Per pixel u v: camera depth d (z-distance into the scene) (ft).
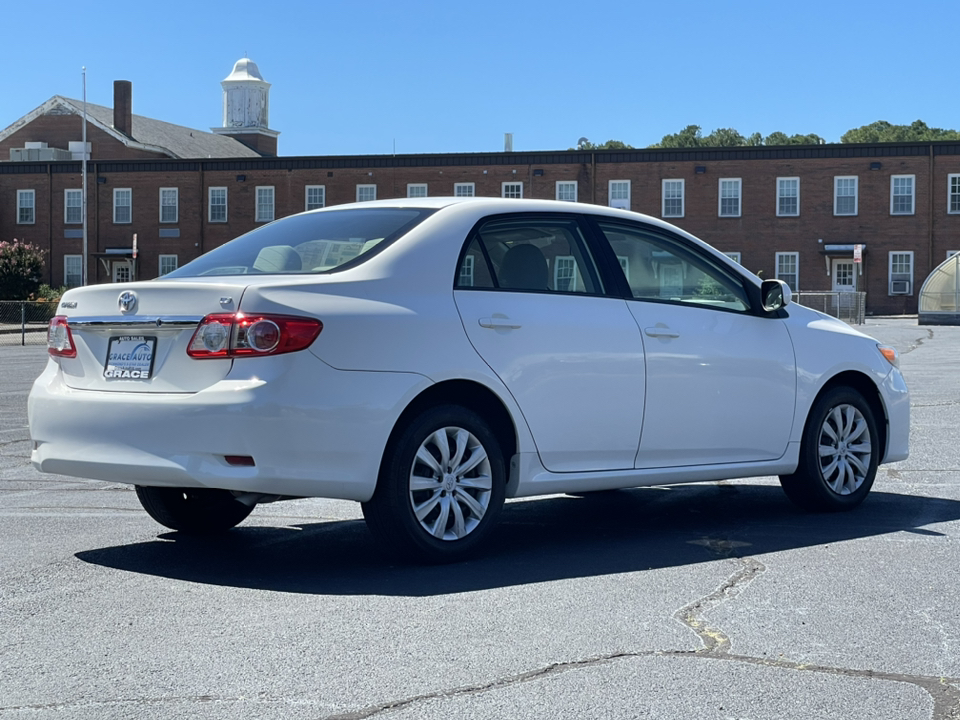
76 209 181.78
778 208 159.53
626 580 15.65
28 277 157.69
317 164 172.65
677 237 19.85
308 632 13.02
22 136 217.15
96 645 12.53
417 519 16.30
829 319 22.00
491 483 17.01
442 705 10.58
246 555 17.48
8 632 13.08
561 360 17.61
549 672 11.54
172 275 17.83
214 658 12.04
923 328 118.11
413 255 16.65
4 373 61.98
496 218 17.74
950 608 14.07
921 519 20.51
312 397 15.24
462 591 15.02
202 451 15.24
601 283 18.53
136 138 218.59
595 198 163.32
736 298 20.35
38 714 10.40
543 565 16.66
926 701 10.73
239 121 262.67
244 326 15.21
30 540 18.58
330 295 15.72
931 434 32.73
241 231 176.14
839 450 21.33
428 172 168.66
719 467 19.63
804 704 10.63
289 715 10.34
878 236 157.28
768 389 20.17
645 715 10.33
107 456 15.96
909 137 362.94
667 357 18.84
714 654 12.16
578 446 17.88
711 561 16.90
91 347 16.65
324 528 19.86
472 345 16.69
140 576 15.96
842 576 15.84
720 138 377.50
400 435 16.12
